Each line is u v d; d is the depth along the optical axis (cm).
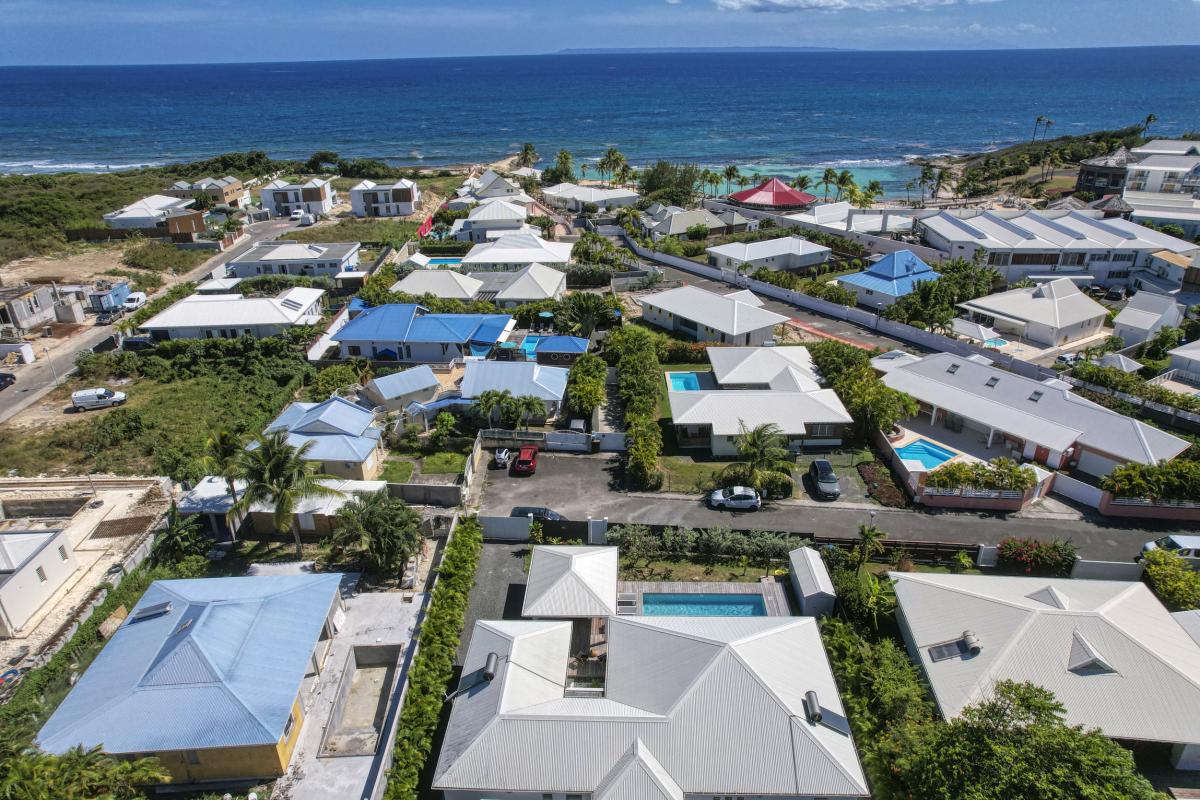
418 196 15000
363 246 11325
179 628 3359
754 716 2936
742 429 5397
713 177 15838
